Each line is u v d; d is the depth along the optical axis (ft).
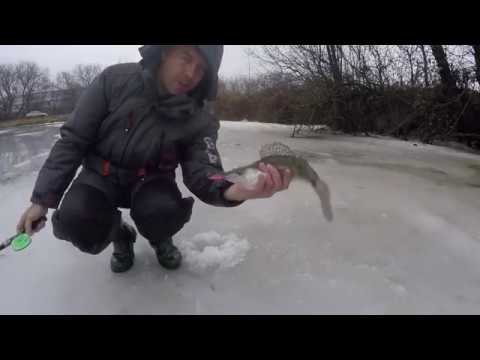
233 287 4.87
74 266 5.33
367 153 13.96
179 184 9.18
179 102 4.41
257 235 6.38
